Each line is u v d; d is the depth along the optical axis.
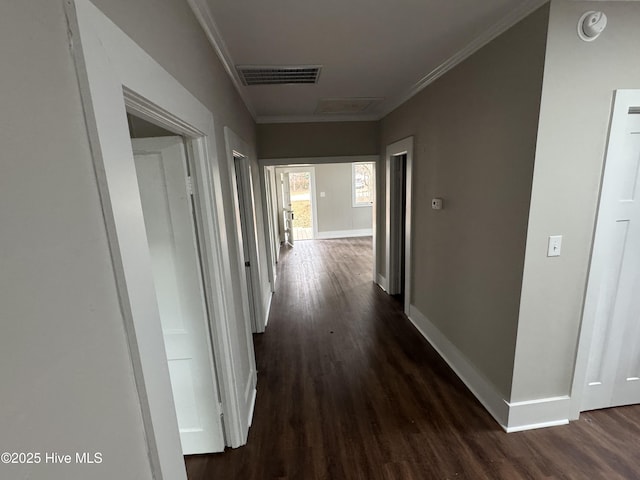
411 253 3.38
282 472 1.74
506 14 1.68
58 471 0.50
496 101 1.87
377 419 2.09
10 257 0.42
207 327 1.69
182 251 1.58
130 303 0.70
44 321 0.48
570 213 1.71
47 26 0.51
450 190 2.47
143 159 1.48
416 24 1.77
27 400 0.44
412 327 3.38
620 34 1.55
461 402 2.22
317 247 7.55
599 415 2.05
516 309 1.83
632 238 1.86
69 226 0.55
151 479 0.80
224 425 1.88
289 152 4.19
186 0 1.28
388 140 3.86
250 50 2.04
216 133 1.76
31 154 0.47
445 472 1.70
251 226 3.17
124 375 0.70
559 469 1.68
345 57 2.22
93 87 0.60
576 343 1.90
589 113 1.60
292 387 2.47
